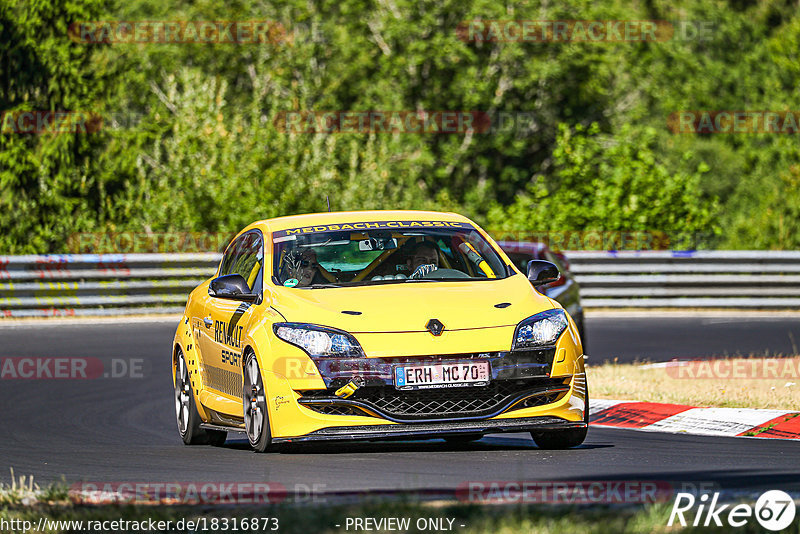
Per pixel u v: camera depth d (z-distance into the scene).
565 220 101.12
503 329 29.45
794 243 108.00
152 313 80.75
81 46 102.50
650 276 85.25
